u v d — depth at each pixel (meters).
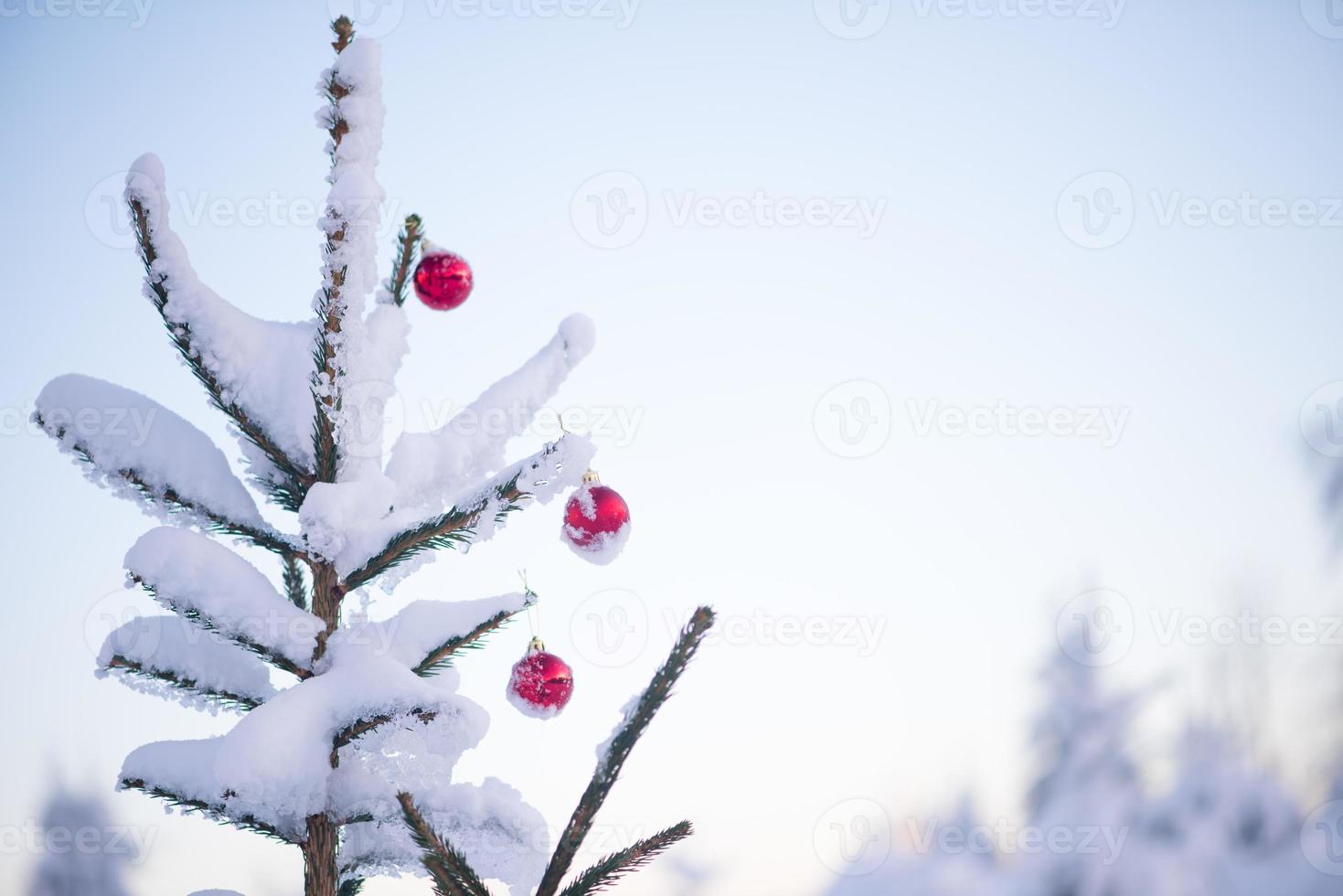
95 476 1.30
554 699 1.49
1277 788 4.66
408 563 1.46
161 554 1.25
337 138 1.42
